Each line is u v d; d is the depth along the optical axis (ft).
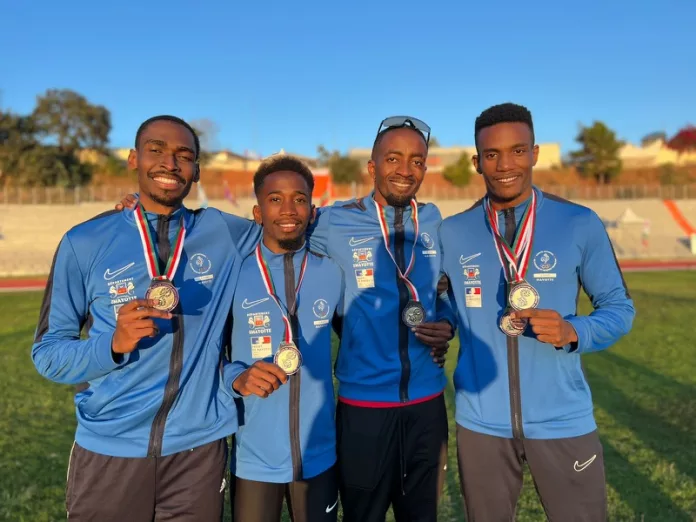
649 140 251.39
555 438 8.45
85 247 8.22
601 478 8.55
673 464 14.60
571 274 8.71
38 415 19.03
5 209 114.62
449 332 9.41
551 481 8.50
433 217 10.30
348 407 9.52
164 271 8.38
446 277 9.96
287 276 9.21
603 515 8.48
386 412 9.34
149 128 8.38
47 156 144.05
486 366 8.80
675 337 30.89
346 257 9.80
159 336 8.07
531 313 7.90
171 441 8.05
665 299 44.96
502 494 8.73
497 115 8.77
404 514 9.76
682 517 12.19
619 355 27.02
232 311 9.12
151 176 8.30
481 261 9.11
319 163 173.06
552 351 8.60
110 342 7.58
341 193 152.25
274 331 9.04
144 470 8.01
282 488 8.82
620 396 20.65
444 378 10.13
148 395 8.01
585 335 8.10
